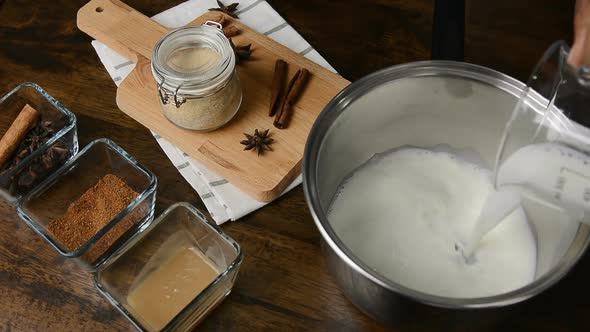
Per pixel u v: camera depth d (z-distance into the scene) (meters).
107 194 0.60
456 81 0.54
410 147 0.62
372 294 0.47
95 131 0.65
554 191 0.49
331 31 0.70
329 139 0.54
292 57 0.68
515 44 0.67
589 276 0.55
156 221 0.55
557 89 0.48
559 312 0.54
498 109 0.56
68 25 0.72
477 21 0.69
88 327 0.55
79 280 0.57
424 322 0.47
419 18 0.70
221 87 0.60
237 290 0.56
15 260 0.58
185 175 0.62
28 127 0.63
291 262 0.58
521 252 0.56
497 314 0.46
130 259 0.56
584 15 0.46
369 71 0.68
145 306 0.54
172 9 0.73
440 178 0.61
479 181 0.61
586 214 0.48
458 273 0.56
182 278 0.56
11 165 0.63
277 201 0.61
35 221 0.57
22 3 0.73
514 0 0.71
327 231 0.46
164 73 0.59
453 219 0.58
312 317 0.55
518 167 0.52
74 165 0.60
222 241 0.55
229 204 0.60
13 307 0.56
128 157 0.60
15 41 0.70
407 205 0.59
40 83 0.68
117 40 0.69
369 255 0.56
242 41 0.69
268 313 0.55
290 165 0.62
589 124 0.48
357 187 0.60
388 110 0.57
